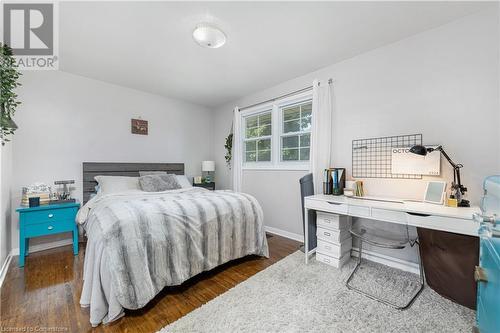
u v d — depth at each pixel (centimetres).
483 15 178
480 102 180
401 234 204
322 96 281
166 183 308
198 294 178
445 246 163
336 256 223
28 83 266
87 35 209
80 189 301
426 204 188
